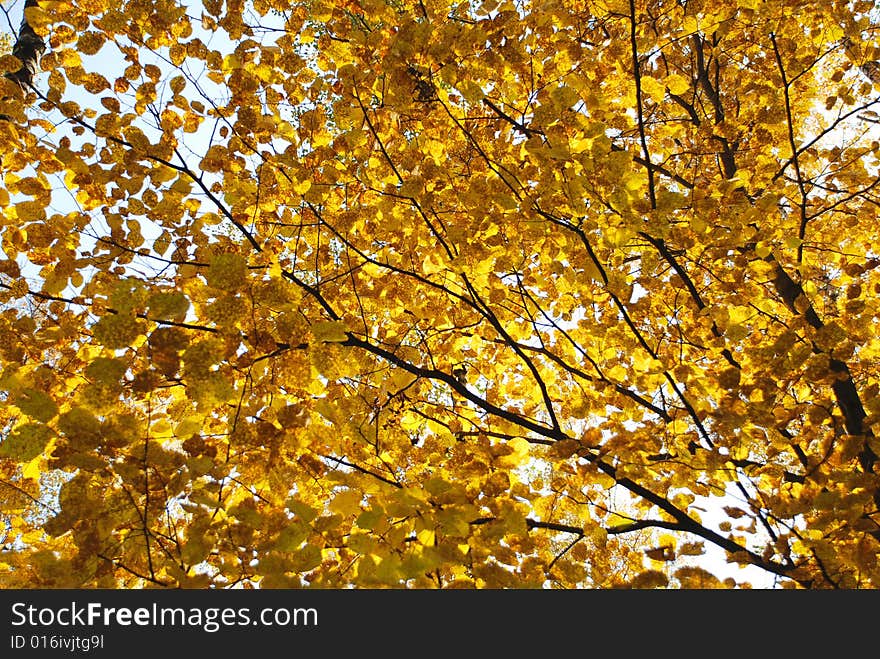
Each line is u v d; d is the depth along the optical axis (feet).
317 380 8.04
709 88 12.31
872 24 10.12
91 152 8.14
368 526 6.38
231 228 9.34
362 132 8.39
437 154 8.80
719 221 9.12
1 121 7.64
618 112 10.55
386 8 8.59
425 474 8.87
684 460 8.09
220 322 6.57
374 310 9.95
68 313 7.94
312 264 10.11
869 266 9.55
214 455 6.88
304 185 8.32
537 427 9.13
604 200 7.95
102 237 7.89
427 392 10.66
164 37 7.90
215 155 8.26
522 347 10.07
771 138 10.13
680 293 10.06
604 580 8.14
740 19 9.46
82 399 6.02
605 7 9.03
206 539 6.44
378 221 9.50
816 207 11.45
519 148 9.73
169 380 6.97
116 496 6.26
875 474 7.09
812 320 9.25
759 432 8.62
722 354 9.45
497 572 6.87
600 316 10.71
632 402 9.24
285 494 7.53
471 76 8.49
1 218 7.59
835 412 9.43
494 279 9.68
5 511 7.58
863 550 7.33
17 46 9.75
